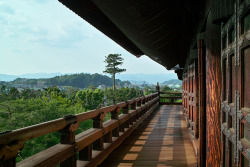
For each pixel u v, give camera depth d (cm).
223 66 208
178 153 448
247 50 143
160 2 252
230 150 183
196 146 430
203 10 293
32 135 194
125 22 282
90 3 316
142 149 479
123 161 400
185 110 836
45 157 216
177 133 647
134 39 382
